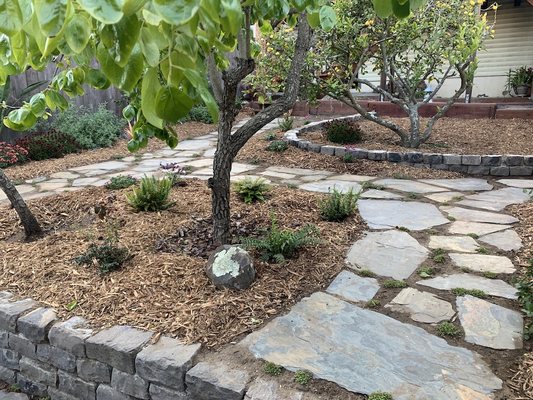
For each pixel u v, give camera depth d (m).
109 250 2.78
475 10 6.78
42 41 0.83
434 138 6.68
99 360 2.06
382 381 1.80
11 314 2.30
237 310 2.26
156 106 0.93
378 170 5.36
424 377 1.82
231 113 2.69
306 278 2.60
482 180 5.03
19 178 5.44
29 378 2.34
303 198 4.02
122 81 0.96
